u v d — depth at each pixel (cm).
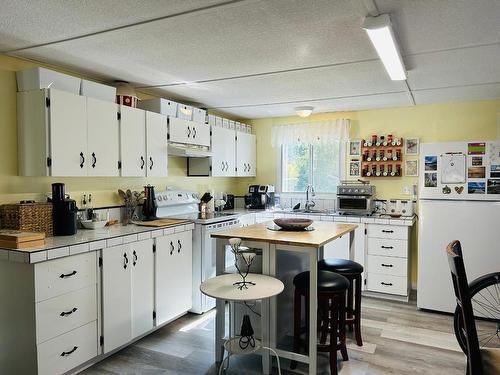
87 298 249
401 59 253
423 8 189
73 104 271
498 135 409
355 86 353
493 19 202
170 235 326
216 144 444
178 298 337
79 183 316
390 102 429
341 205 452
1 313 230
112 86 337
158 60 275
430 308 369
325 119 502
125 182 362
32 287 217
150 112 342
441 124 436
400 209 438
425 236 370
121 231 291
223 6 188
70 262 238
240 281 232
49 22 208
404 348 290
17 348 225
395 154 453
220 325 267
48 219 265
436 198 368
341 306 259
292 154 536
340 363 266
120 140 311
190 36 229
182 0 182
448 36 227
